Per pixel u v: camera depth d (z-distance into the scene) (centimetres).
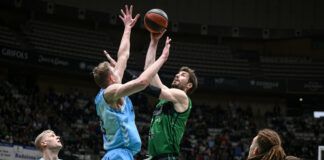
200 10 3475
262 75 3284
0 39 2450
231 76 3122
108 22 3189
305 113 3334
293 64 3350
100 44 3028
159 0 3397
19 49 2394
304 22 3497
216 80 3088
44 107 2284
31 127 1952
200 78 3069
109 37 3266
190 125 2623
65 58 2603
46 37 2806
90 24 3212
